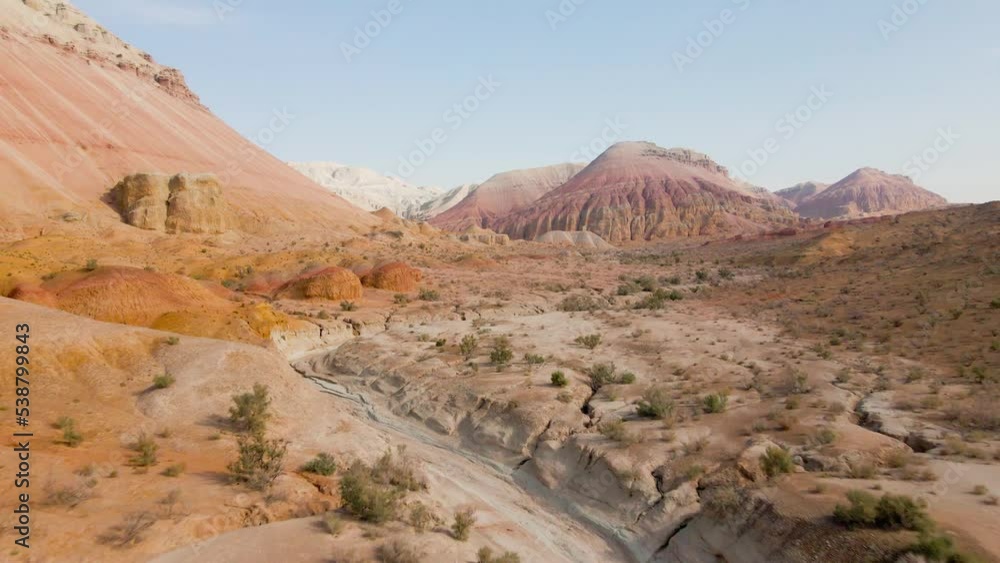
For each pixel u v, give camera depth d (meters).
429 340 39.53
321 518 15.04
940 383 25.59
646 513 18.16
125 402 20.78
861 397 24.95
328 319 45.72
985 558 11.98
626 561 16.91
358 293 55.41
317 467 18.23
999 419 20.44
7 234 64.94
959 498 15.24
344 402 30.47
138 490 14.56
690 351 35.06
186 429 19.78
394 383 31.61
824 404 23.70
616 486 19.48
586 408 26.11
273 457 17.45
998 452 18.14
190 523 13.42
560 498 20.31
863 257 75.12
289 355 38.31
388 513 15.59
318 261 65.25
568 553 17.03
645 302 58.06
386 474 18.52
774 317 47.16
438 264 88.56
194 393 22.05
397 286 61.97
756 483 17.25
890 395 24.52
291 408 23.44
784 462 17.78
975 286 45.41
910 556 12.43
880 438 19.89
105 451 16.84
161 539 12.66
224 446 19.00
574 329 43.50
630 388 27.98
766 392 26.09
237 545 13.11
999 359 28.00
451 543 15.10
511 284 71.38
